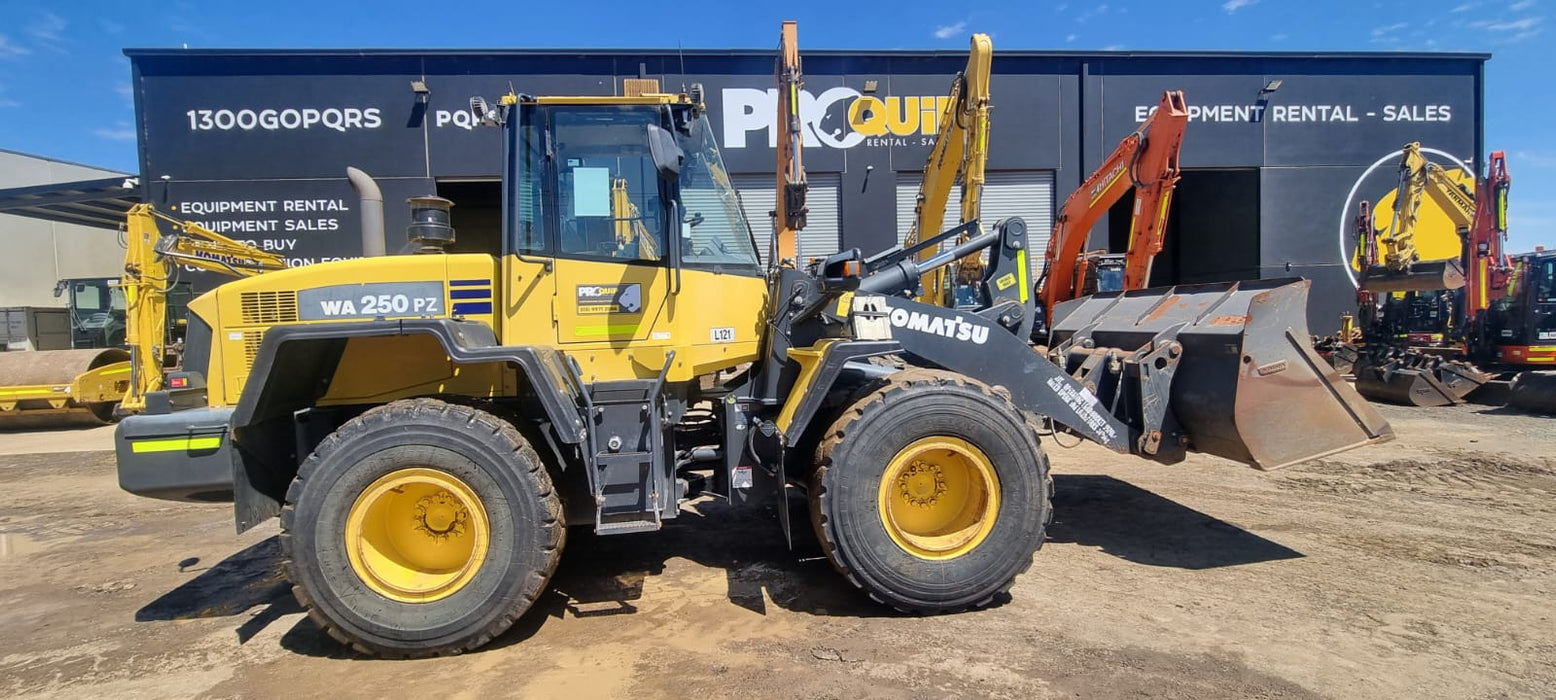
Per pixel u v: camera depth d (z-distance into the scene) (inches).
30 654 129.3
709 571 162.4
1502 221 442.9
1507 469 249.9
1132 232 278.5
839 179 550.3
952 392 136.0
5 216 907.4
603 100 149.4
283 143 501.7
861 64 542.0
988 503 136.5
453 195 568.7
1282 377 158.6
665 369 140.7
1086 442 314.5
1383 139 588.1
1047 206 570.6
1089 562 164.6
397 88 507.8
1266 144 579.2
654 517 135.4
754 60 531.8
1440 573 155.3
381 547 125.6
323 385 145.7
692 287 152.7
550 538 124.6
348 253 510.0
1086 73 558.6
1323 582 150.9
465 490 123.0
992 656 119.7
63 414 436.5
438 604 122.0
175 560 182.2
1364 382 424.5
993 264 200.4
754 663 119.0
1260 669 114.4
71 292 592.1
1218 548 173.2
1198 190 672.4
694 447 164.6
